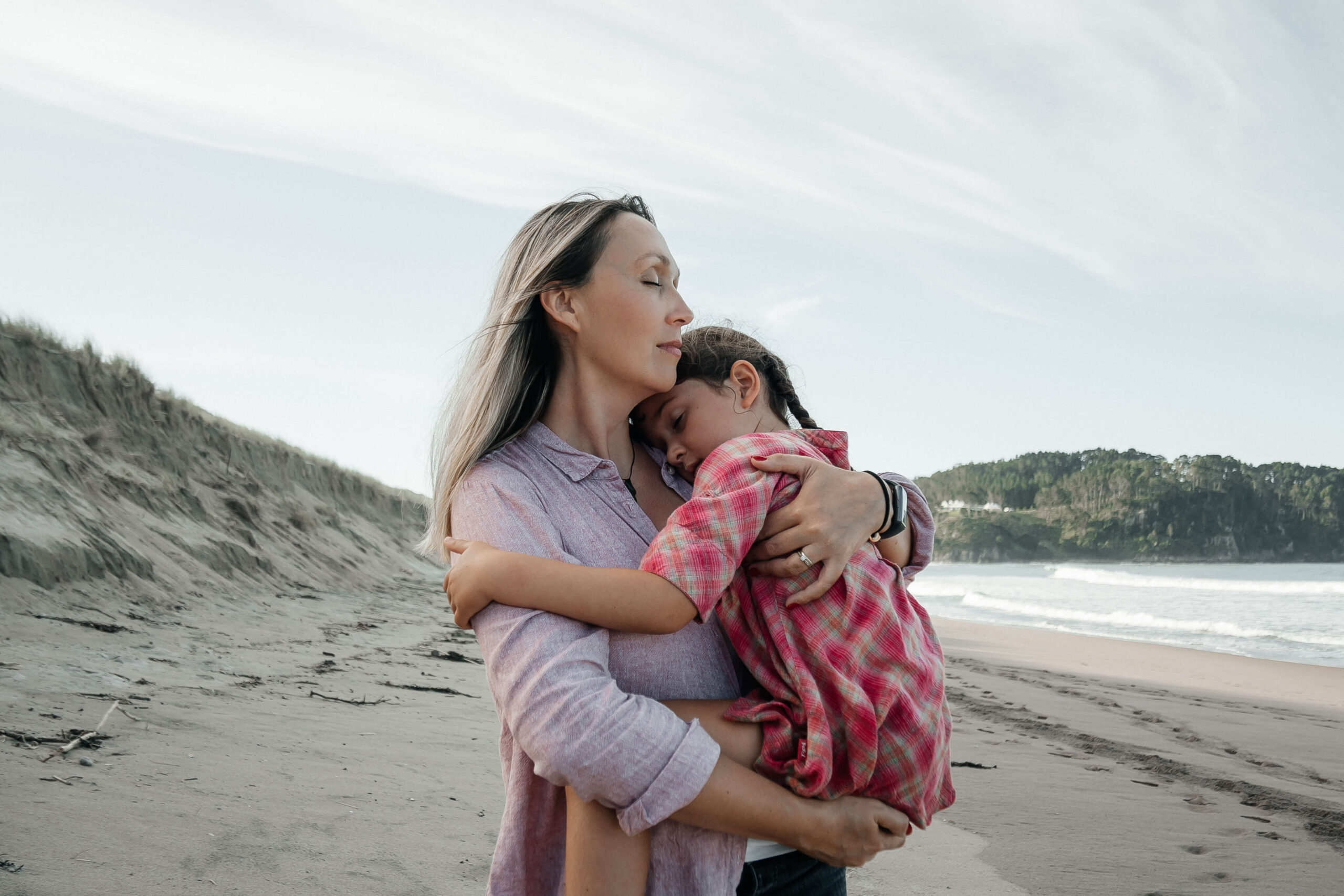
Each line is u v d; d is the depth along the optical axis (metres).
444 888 2.74
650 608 1.29
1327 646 19.73
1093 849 4.27
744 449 1.51
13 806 2.81
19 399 11.64
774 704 1.35
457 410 1.60
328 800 3.40
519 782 1.37
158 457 13.74
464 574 1.32
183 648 6.42
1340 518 167.62
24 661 4.93
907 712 1.38
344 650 8.20
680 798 1.20
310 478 21.97
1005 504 195.50
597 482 1.51
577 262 1.54
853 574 1.44
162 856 2.64
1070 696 10.45
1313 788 5.99
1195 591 40.09
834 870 1.51
